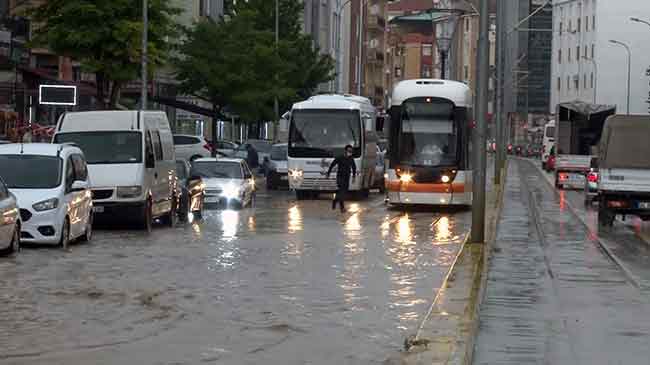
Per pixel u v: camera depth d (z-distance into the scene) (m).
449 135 46.22
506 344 15.95
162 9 52.81
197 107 73.00
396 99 46.75
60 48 51.91
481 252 27.70
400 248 29.36
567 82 156.88
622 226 40.25
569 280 23.80
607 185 39.12
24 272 22.91
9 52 53.44
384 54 165.75
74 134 34.06
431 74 195.62
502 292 21.72
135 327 16.58
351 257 26.78
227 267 24.23
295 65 79.69
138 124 34.19
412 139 46.41
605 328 17.44
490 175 90.12
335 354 14.62
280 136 77.50
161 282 21.58
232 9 86.25
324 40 126.44
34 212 27.28
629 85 138.25
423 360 13.48
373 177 61.34
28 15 52.97
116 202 33.12
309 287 21.11
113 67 51.72
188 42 71.88
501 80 80.06
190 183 40.25
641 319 18.42
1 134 50.47
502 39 79.62
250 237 32.19
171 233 33.47
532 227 39.22
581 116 73.44
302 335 16.03
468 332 15.49
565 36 157.88
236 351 14.79
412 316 17.78
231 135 93.25
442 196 45.91
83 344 15.20
